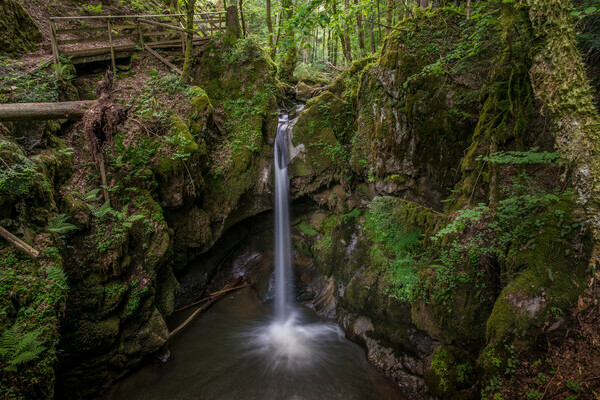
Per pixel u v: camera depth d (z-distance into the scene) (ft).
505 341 13.79
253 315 26.91
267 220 32.63
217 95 30.37
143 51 31.07
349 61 44.93
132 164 22.58
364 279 23.52
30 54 26.99
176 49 32.94
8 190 15.56
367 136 26.58
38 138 19.90
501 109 18.33
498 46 17.98
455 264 17.61
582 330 12.12
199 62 31.60
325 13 16.94
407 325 20.18
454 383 16.42
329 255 29.22
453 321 17.21
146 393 19.13
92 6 35.19
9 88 21.15
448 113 21.76
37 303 14.57
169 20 37.17
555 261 13.46
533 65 12.78
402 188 24.41
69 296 17.85
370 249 24.35
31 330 13.79
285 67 42.37
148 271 21.13
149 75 29.32
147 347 20.49
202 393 19.24
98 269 18.98
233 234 31.86
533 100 17.34
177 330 23.97
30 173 16.89
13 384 12.40
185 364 21.38
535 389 12.34
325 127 30.27
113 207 21.25
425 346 19.21
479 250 16.56
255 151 29.01
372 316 22.80
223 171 27.96
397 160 24.44
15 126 19.06
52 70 24.54
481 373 14.42
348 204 29.27
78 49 28.45
